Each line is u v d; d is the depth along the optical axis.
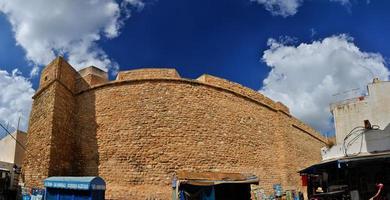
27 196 18.47
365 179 14.15
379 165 13.93
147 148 18.72
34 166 18.83
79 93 21.09
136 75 20.36
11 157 26.23
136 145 18.78
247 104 23.36
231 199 15.65
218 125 20.95
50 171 17.34
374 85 17.88
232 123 21.77
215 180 14.64
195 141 19.67
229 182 14.84
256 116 23.75
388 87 17.56
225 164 20.41
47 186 14.92
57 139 18.33
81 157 19.59
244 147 21.89
